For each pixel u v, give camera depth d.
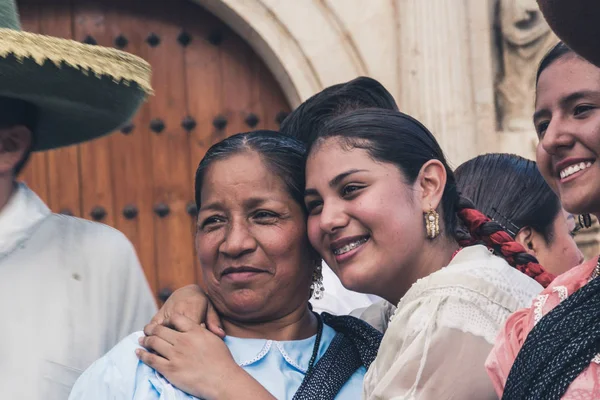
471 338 1.47
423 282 1.57
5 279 2.01
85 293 2.09
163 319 1.84
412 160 1.70
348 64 4.29
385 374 1.52
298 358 1.83
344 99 2.23
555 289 1.35
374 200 1.66
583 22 1.15
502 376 1.36
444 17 4.25
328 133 1.73
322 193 1.72
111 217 4.38
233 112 4.46
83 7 4.42
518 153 4.20
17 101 2.01
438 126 4.25
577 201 1.38
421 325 1.50
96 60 1.94
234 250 1.79
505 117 4.25
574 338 1.17
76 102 2.04
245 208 1.81
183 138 4.43
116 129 2.24
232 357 1.75
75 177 4.37
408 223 1.67
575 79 1.39
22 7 4.38
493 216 2.25
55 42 1.89
